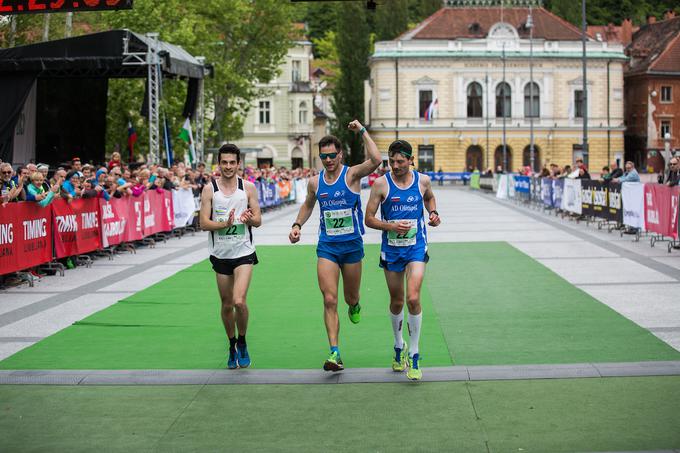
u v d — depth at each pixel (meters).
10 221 14.34
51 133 30.88
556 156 83.06
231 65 53.56
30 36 39.06
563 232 25.16
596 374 8.34
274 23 55.12
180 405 7.64
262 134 88.00
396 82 81.94
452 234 24.67
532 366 8.67
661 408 7.26
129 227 20.62
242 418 7.24
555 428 6.80
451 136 82.31
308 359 9.28
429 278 15.52
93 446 6.61
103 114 31.55
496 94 82.56
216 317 11.88
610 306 12.20
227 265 8.84
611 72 82.75
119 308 12.63
